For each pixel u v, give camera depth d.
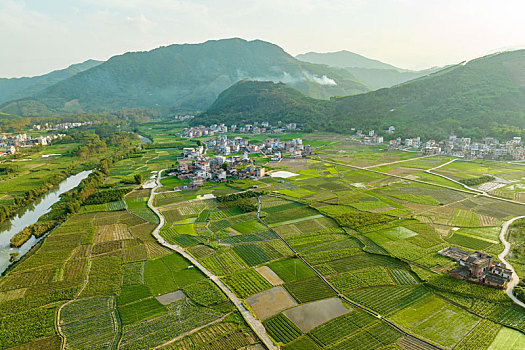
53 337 80.94
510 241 127.88
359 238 132.88
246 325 84.06
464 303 90.50
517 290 92.31
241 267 112.69
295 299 94.38
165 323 85.19
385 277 104.62
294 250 124.88
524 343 75.62
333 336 79.31
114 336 80.94
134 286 101.94
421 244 126.38
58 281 105.12
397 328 81.50
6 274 109.88
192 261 116.62
